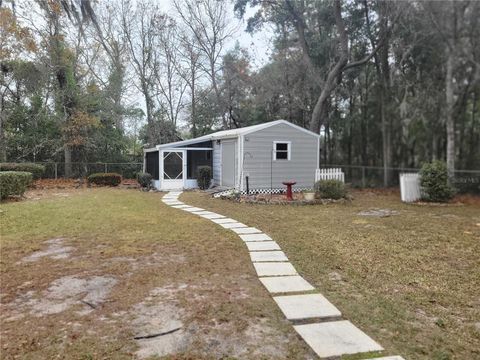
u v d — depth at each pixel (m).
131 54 23.20
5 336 3.19
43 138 20.70
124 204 11.44
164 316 3.61
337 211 10.69
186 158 17.00
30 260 5.46
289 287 4.43
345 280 4.74
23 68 20.03
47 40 19.70
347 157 22.20
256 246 6.39
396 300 4.09
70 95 20.44
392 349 3.01
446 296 4.23
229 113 25.67
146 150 18.56
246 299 4.04
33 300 3.99
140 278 4.70
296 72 21.70
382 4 17.22
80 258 5.57
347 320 3.56
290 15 20.56
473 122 16.55
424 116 17.30
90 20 21.27
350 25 20.08
